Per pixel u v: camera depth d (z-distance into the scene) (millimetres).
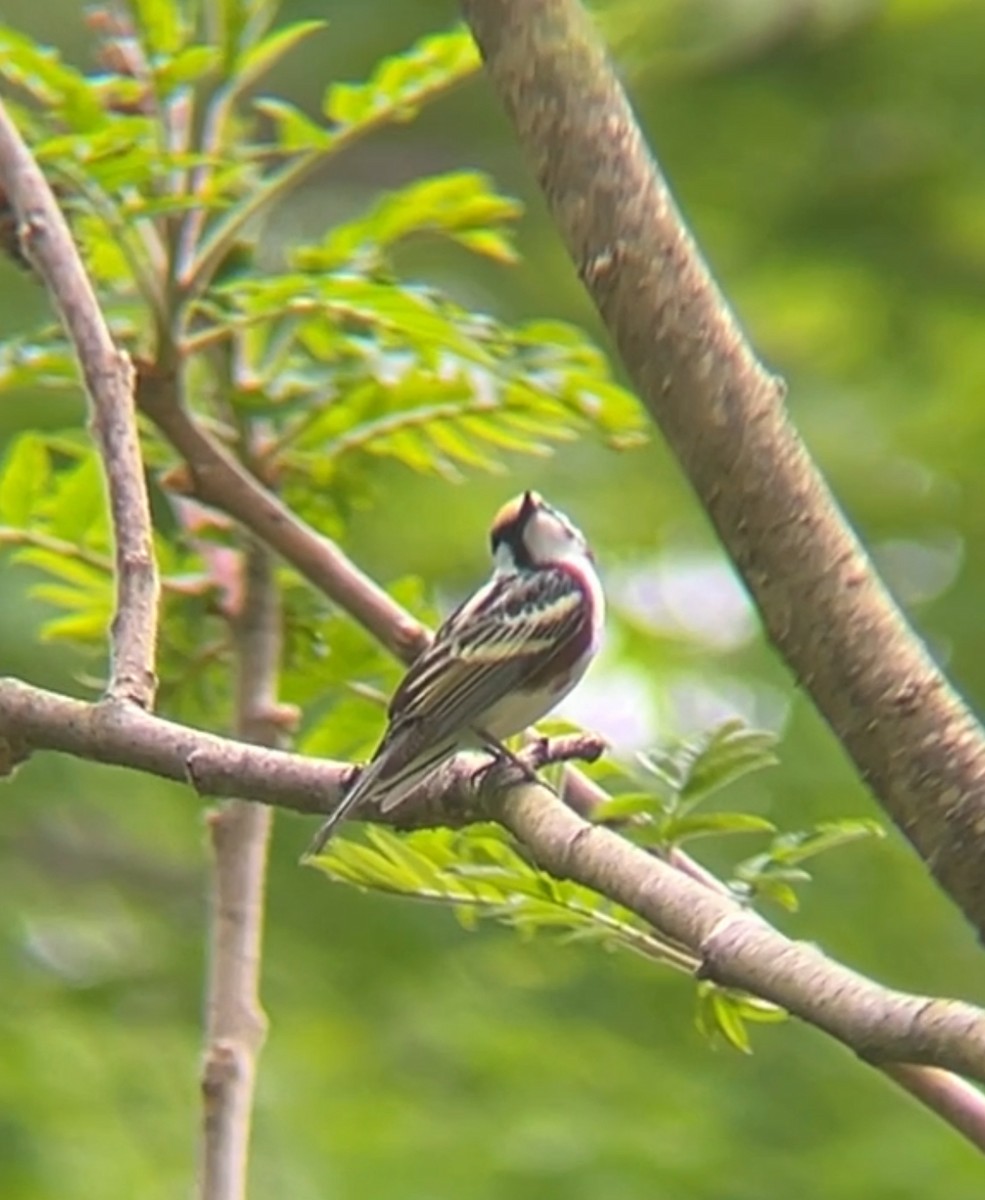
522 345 10031
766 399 6098
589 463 20141
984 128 22172
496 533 10094
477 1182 14375
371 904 17453
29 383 9844
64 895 18547
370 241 10117
